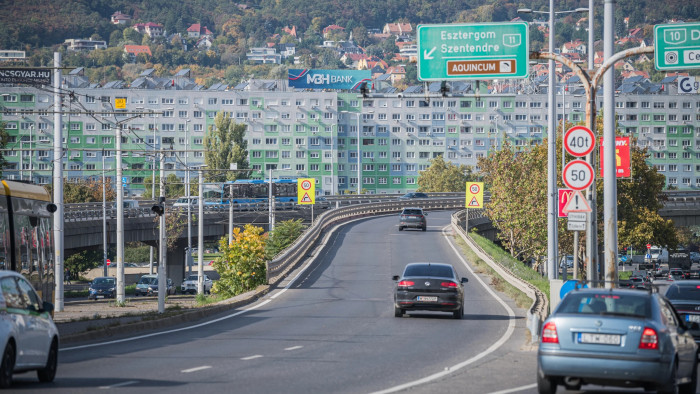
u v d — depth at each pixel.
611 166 35.31
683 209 143.50
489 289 64.12
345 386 21.88
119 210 77.06
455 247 97.19
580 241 97.94
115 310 68.31
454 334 36.72
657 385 20.27
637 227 105.62
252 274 67.50
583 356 20.30
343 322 42.53
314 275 75.31
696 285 33.25
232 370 24.77
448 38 41.16
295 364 26.33
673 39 35.75
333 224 128.00
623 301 21.16
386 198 186.12
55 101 69.88
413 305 43.75
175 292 122.75
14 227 41.97
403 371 25.02
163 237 85.62
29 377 23.88
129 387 21.23
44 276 46.88
